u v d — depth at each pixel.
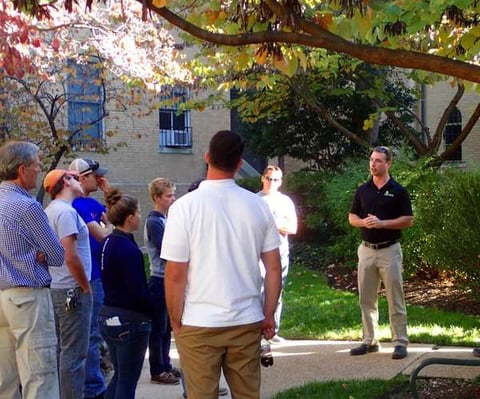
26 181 4.84
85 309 5.43
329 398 5.89
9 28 8.24
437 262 9.80
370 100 16.06
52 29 10.73
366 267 7.25
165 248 4.05
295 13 4.68
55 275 5.36
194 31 4.76
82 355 5.45
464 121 22.06
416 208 10.68
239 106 14.84
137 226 5.19
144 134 19.45
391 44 5.19
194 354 4.00
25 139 12.90
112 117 17.31
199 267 4.01
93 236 6.16
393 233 7.14
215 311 3.96
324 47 4.69
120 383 5.00
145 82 12.29
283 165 20.78
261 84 11.55
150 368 6.71
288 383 6.52
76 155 16.58
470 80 4.52
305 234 15.85
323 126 16.62
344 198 13.09
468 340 7.80
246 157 22.05
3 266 4.67
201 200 4.05
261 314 4.12
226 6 5.75
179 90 16.03
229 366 4.07
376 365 6.97
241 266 4.04
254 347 4.07
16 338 4.74
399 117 17.12
